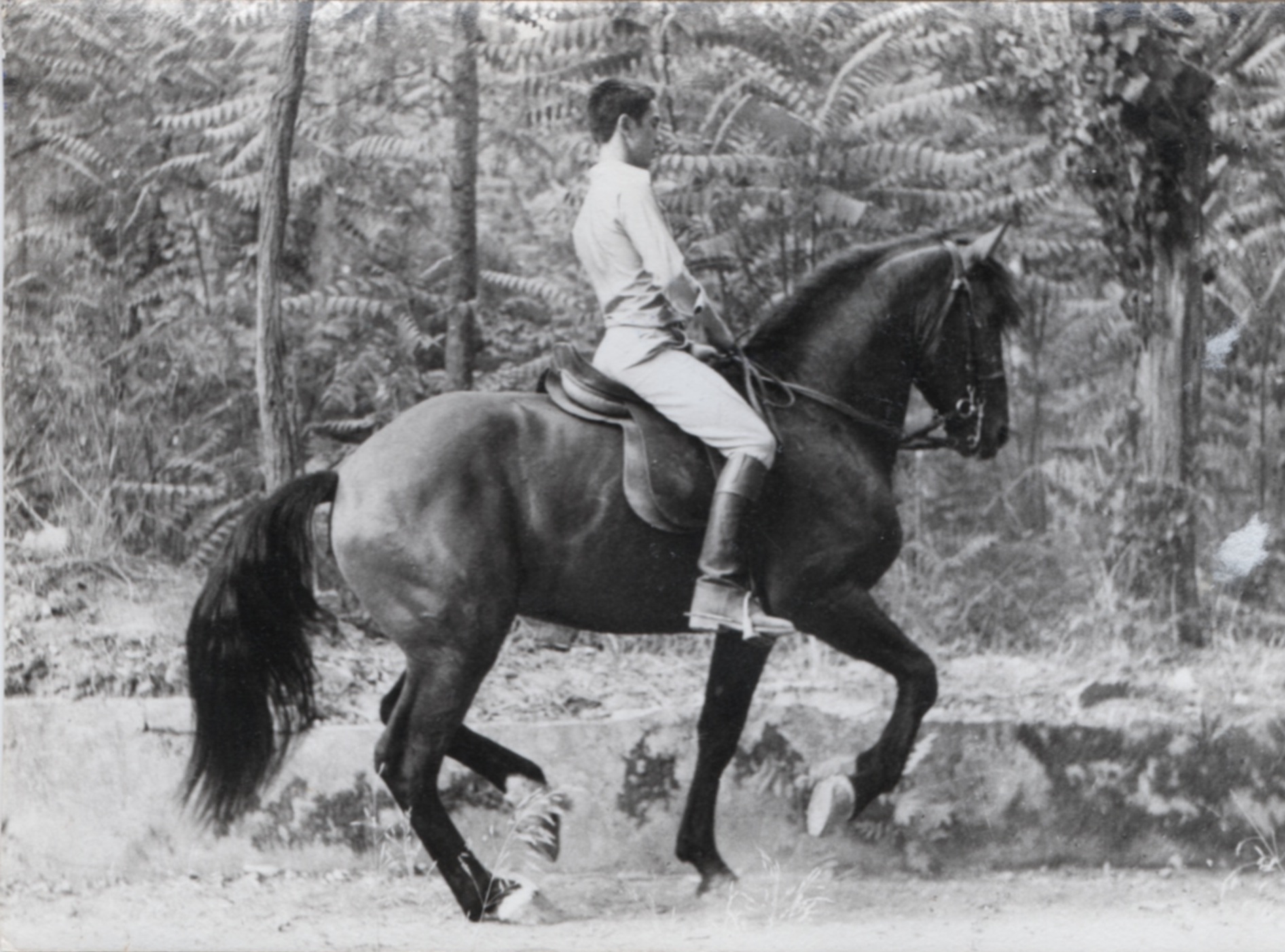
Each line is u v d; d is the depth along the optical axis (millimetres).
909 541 6285
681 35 6469
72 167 6199
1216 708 5609
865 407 5098
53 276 6125
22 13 6199
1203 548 6094
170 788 5086
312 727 5184
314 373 6391
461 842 4684
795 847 5254
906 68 6438
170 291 6273
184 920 4680
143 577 5879
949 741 5395
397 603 4539
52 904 4828
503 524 4645
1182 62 6203
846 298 5137
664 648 6062
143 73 6285
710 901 5031
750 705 5363
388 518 4531
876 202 6449
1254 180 6223
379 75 6445
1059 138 6312
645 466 4730
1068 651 6027
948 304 5176
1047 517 6242
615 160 4984
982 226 6371
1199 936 4781
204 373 6254
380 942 4512
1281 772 5527
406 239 6520
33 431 5984
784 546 4902
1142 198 6191
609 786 5246
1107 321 6262
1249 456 6117
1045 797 5402
